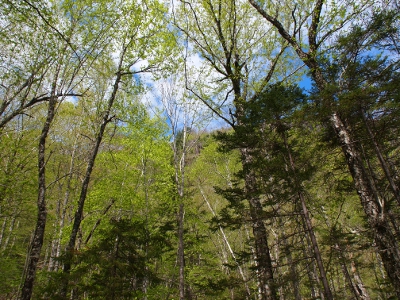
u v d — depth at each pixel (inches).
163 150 562.3
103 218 492.4
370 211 267.4
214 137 317.1
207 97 430.0
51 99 324.8
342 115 276.4
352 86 253.6
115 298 227.3
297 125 257.6
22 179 416.8
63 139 609.9
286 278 274.5
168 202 528.1
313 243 233.3
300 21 361.1
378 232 257.8
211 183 736.3
